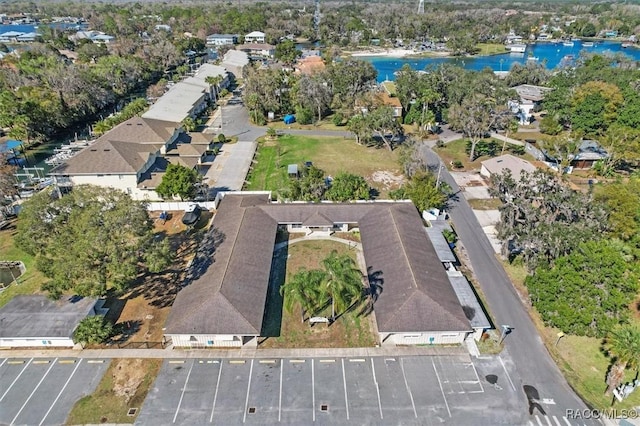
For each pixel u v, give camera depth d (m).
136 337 47.59
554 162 92.38
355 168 91.12
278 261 60.53
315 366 44.38
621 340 41.12
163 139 90.19
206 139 99.00
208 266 54.16
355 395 41.31
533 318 51.41
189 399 40.69
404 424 38.72
